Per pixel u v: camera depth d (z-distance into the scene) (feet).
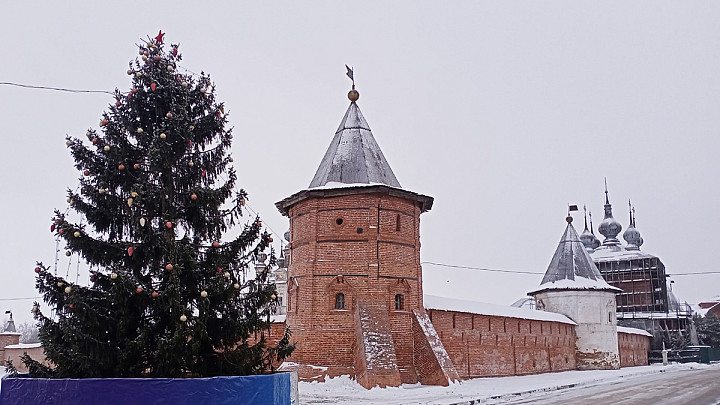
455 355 115.75
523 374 140.46
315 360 91.35
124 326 44.65
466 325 121.08
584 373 149.59
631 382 121.19
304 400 75.51
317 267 95.40
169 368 44.14
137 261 47.75
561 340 166.09
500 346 132.87
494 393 86.43
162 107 51.39
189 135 49.85
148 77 50.37
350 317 92.63
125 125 50.26
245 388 41.96
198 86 53.72
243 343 50.75
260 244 52.37
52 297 45.06
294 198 101.19
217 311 49.39
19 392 43.60
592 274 182.60
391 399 76.89
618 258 290.76
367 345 87.25
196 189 49.80
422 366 93.50
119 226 48.80
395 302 96.22
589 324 176.24
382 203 97.09
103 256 47.21
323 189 96.94
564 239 189.67
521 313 147.43
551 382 112.98
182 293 47.73
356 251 94.79
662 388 104.68
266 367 52.65
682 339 254.47
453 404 72.59
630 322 268.21
